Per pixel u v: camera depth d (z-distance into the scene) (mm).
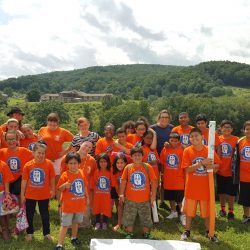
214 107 76375
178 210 8328
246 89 136000
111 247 6211
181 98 80688
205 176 7020
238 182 8148
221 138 8664
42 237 7008
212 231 7035
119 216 7570
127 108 82750
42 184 6828
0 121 49656
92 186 7676
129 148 8266
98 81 195750
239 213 9148
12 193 7418
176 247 6309
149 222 6984
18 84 177625
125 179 7031
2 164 6812
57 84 189125
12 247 6422
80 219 6629
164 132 8703
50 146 8555
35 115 85812
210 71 148500
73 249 6492
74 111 105250
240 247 6836
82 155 7422
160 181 9125
